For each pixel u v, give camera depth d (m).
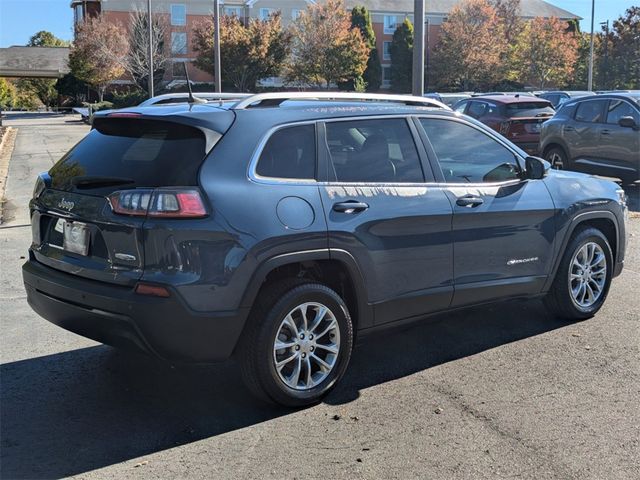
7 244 8.96
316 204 4.11
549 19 64.38
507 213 5.07
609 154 12.58
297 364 4.13
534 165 5.27
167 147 3.96
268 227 3.87
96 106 45.03
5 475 3.40
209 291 3.71
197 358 3.81
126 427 3.94
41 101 99.81
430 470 3.45
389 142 4.63
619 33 55.88
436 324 5.79
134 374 4.74
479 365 4.87
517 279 5.24
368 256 4.32
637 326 5.67
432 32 70.88
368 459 3.56
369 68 67.19
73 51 57.03
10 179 15.72
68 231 4.14
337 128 4.41
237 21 55.03
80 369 4.82
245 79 54.09
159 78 53.84
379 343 5.35
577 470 3.44
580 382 4.54
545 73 62.00
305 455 3.60
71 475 3.41
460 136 5.04
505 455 3.59
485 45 62.12
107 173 4.07
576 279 5.74
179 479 3.37
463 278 4.89
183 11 62.50
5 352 5.15
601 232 5.93
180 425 3.97
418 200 4.57
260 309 3.97
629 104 12.37
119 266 3.80
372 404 4.24
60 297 4.08
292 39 55.97
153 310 3.63
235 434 3.85
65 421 4.02
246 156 3.97
